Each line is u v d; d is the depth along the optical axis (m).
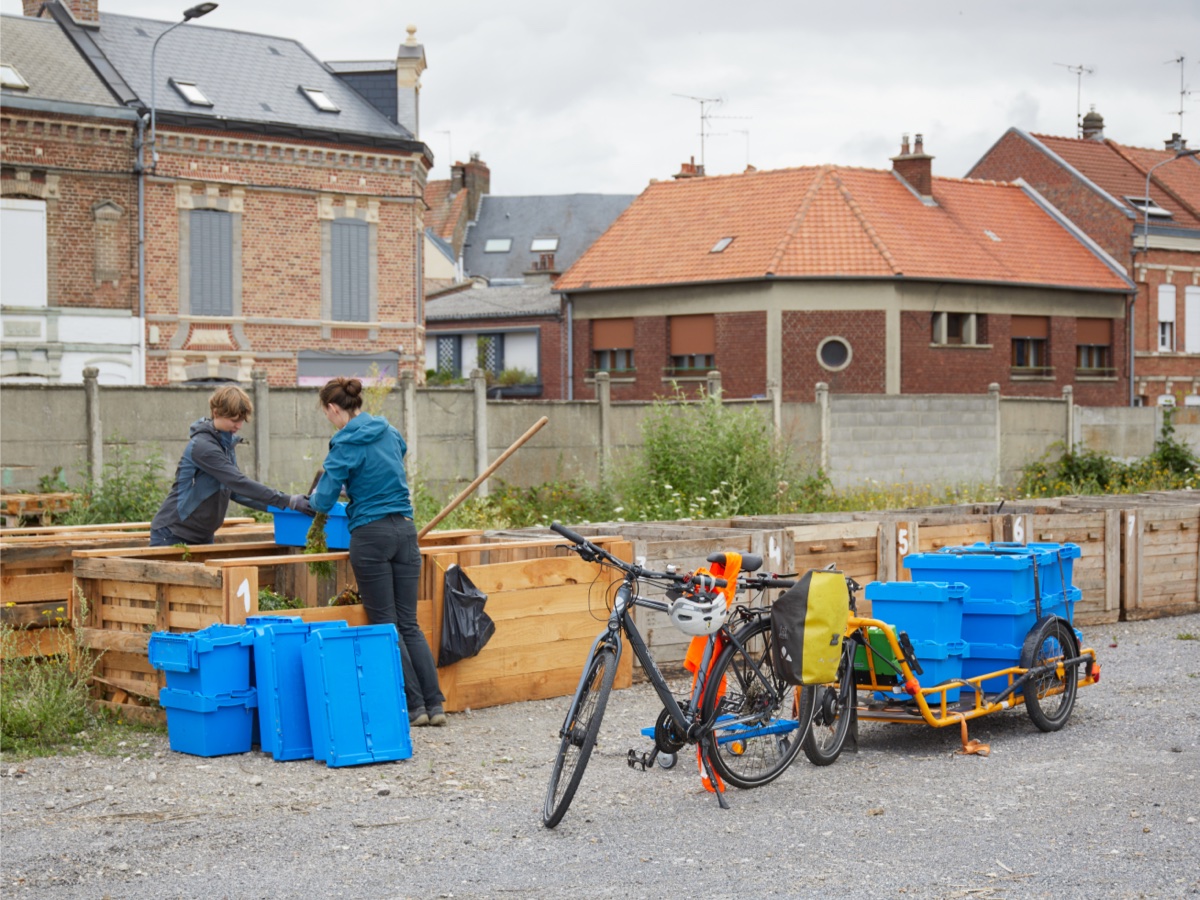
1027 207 41.25
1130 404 40.41
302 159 30.53
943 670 7.13
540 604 8.41
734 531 10.26
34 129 27.27
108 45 29.67
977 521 11.30
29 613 7.97
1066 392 25.75
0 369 27.23
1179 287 41.84
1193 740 7.14
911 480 23.00
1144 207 41.72
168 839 5.45
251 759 6.81
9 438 14.71
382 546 7.46
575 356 38.69
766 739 6.36
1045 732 7.46
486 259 64.94
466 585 7.99
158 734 7.29
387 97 32.56
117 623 7.76
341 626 6.96
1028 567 7.49
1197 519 12.26
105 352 28.30
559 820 5.61
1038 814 5.75
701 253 36.62
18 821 5.69
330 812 5.86
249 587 7.26
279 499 8.07
